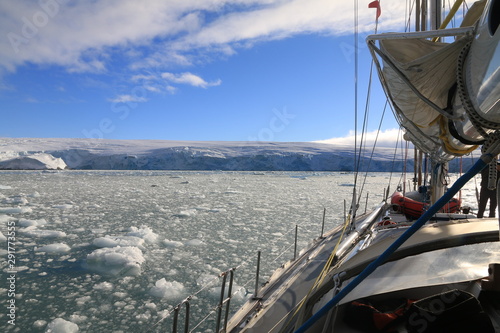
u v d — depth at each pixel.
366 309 1.63
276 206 17.27
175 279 6.44
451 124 1.74
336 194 24.69
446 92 1.64
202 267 7.13
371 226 4.68
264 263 7.38
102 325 4.74
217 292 5.79
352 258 1.96
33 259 7.61
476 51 1.06
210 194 23.83
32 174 51.84
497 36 0.86
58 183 33.62
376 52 1.54
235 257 7.87
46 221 12.32
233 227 11.48
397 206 5.54
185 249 8.55
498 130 1.06
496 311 1.56
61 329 4.50
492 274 1.59
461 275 1.60
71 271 6.82
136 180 40.56
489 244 1.78
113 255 7.28
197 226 11.61
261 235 10.23
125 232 10.52
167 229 11.08
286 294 2.77
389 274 1.68
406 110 2.00
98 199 19.69
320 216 13.94
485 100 0.98
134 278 6.47
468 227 1.93
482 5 1.68
